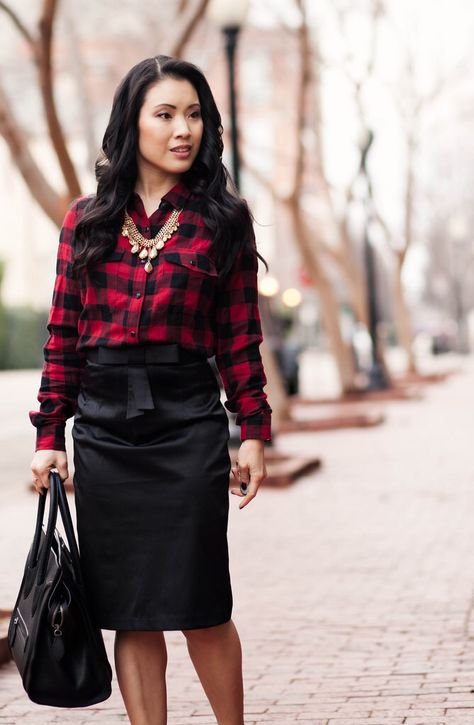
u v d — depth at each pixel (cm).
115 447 393
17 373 5384
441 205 6506
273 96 3844
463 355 6825
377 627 712
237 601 803
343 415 2444
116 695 585
